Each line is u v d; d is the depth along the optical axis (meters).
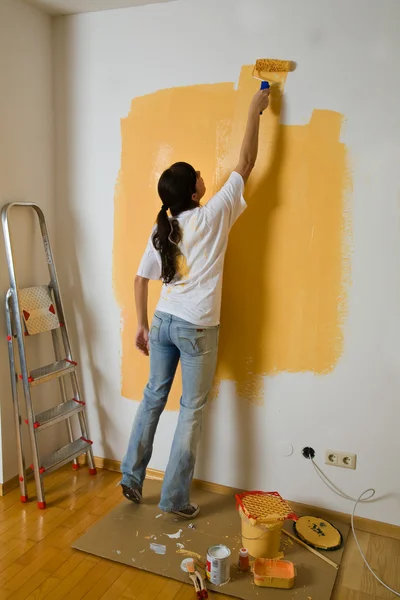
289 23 2.18
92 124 2.64
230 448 2.58
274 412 2.47
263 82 2.19
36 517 2.39
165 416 2.71
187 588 1.95
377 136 2.12
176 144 2.47
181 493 2.35
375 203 2.16
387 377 2.25
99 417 2.89
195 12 2.34
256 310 2.43
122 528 2.29
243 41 2.27
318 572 2.04
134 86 2.51
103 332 2.79
